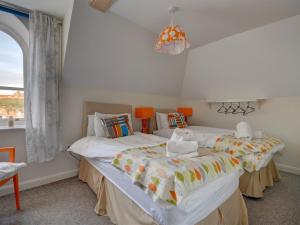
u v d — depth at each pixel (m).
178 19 2.33
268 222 1.59
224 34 2.76
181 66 3.71
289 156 2.90
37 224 1.50
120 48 2.60
